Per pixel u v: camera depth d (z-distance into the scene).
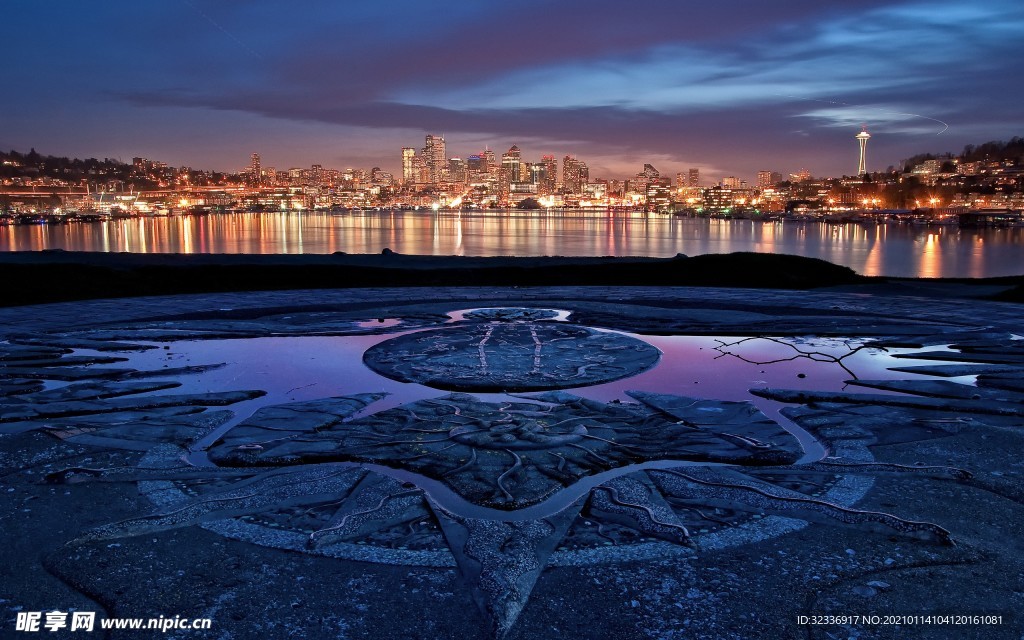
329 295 12.91
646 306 11.21
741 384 6.26
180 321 9.88
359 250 67.69
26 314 10.63
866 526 3.38
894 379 6.37
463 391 6.15
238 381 6.48
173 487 3.92
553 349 7.78
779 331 8.68
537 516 3.53
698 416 5.22
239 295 12.98
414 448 4.52
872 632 2.58
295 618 2.69
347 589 2.89
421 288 14.16
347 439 4.71
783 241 89.31
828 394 5.76
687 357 7.41
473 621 2.67
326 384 6.36
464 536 3.31
